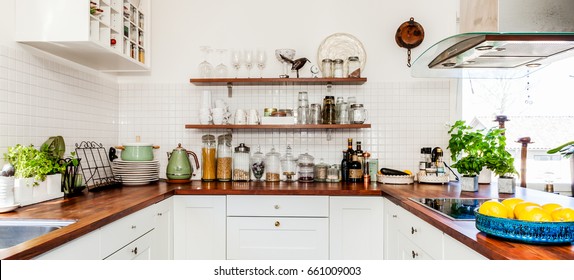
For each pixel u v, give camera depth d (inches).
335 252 104.2
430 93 127.5
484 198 85.0
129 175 112.2
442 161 118.9
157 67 129.5
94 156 114.6
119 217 70.9
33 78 89.3
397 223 89.7
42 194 81.7
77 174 95.9
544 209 52.4
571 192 117.6
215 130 128.6
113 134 126.6
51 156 87.9
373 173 123.5
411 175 116.8
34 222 63.0
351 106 120.7
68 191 91.1
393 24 127.9
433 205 75.0
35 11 85.4
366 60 127.8
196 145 128.6
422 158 125.0
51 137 91.8
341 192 103.7
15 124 83.3
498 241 48.4
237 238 105.2
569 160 116.4
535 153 131.7
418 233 73.8
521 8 67.1
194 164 127.6
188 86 128.9
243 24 128.8
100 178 111.5
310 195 104.3
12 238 62.4
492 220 49.2
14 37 84.3
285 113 119.8
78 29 85.7
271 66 128.3
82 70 109.7
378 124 127.6
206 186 111.3
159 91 129.3
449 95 127.4
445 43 74.2
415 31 125.8
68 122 102.2
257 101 128.3
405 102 127.3
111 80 125.6
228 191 104.5
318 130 127.8
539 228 45.7
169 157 122.6
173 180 118.1
